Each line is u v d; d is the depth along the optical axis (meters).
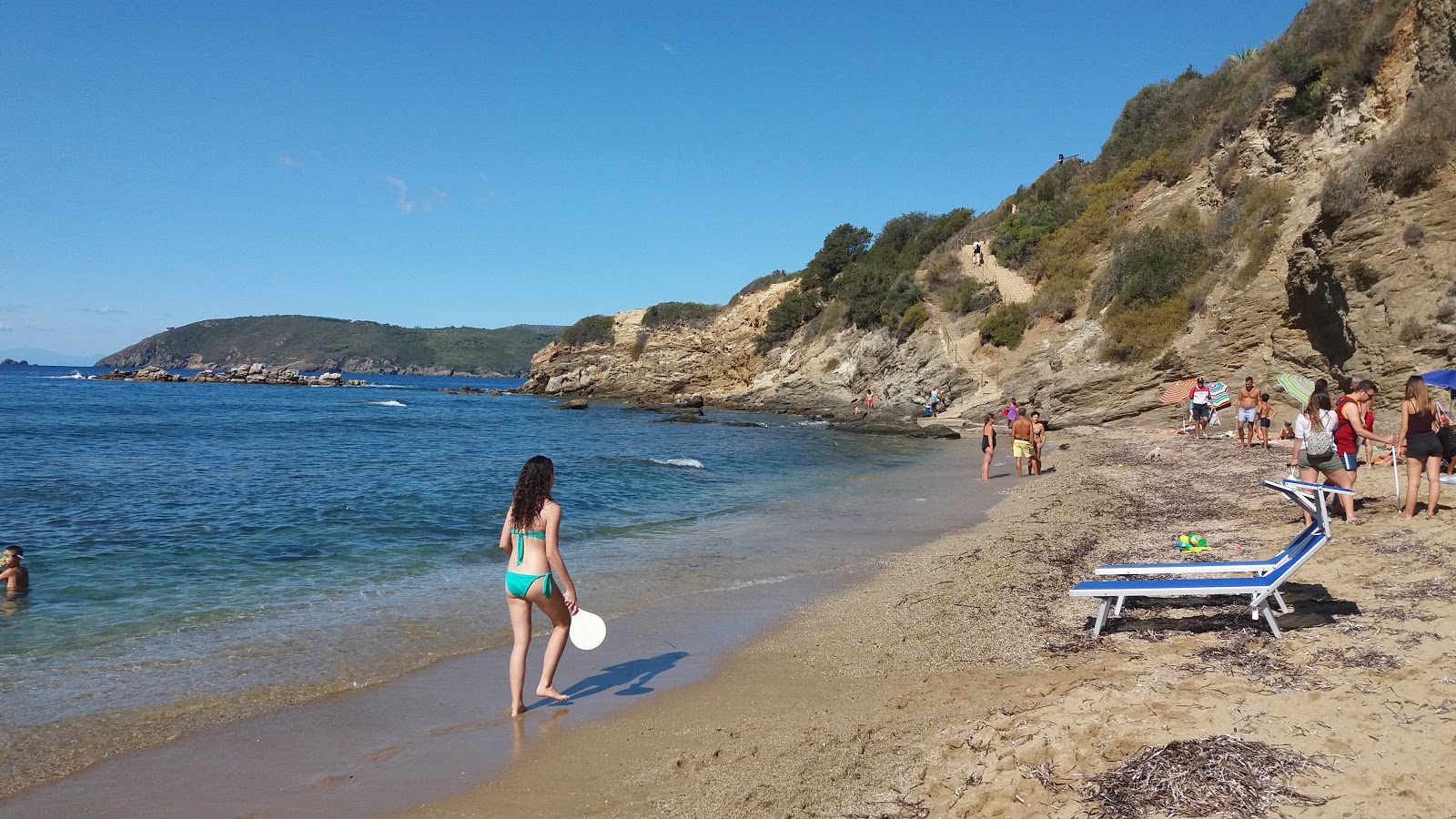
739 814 4.19
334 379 112.19
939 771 4.41
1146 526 11.56
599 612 8.49
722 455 26.67
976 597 8.42
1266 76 31.28
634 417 50.84
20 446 27.88
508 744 5.29
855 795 4.25
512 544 6.00
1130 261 32.75
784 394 56.12
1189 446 21.19
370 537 12.47
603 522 14.15
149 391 78.88
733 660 6.96
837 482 19.67
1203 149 36.03
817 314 60.84
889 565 10.63
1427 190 19.39
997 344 39.06
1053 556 10.09
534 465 6.04
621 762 4.98
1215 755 3.96
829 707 5.70
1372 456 13.36
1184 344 27.95
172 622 8.00
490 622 8.12
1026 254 43.78
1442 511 8.76
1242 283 26.83
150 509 14.85
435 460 24.98
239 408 56.53
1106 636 6.61
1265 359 24.98
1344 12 27.34
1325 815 3.48
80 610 8.44
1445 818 3.35
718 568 10.59
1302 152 28.00
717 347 69.94
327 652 7.16
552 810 4.39
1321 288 21.52
